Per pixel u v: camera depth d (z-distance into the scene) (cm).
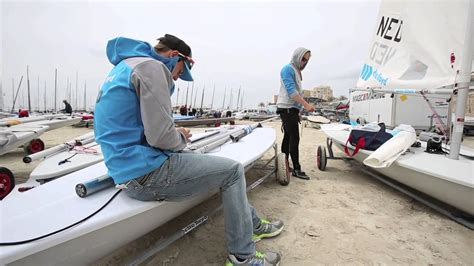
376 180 286
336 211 202
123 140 96
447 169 179
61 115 606
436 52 213
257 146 235
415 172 192
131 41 109
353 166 345
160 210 117
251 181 279
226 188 113
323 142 590
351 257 141
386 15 279
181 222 185
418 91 236
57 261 85
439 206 206
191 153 114
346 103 1134
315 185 267
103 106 97
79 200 106
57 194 113
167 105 97
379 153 221
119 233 102
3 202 104
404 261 138
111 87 95
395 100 578
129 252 146
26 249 73
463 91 192
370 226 177
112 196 110
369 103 686
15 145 294
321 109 1166
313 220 186
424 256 142
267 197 232
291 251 147
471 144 592
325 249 149
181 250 149
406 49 246
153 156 99
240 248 115
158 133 94
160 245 124
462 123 197
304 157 420
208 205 214
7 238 76
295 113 286
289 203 219
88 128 934
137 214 103
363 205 214
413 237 162
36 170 187
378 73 298
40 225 85
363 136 260
